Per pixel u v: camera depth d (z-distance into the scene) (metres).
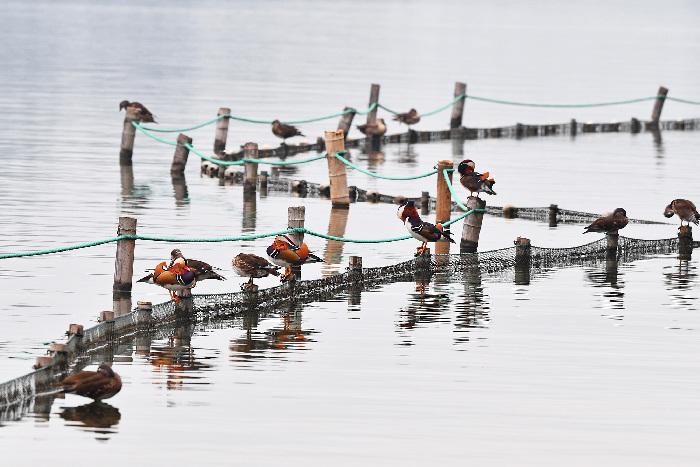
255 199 36.94
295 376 19.33
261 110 59.53
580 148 51.38
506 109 66.25
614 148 51.53
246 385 18.84
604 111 66.88
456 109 54.84
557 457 16.25
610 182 41.56
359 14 170.12
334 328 22.41
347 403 18.09
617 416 17.81
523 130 55.97
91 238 29.47
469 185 31.84
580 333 22.28
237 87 70.19
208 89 68.62
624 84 78.94
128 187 37.81
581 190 39.72
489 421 17.50
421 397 18.44
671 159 48.03
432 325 22.70
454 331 22.28
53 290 24.50
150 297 24.05
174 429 16.89
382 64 89.31
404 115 52.47
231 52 96.19
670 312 24.00
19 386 17.73
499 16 174.62
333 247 29.94
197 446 16.30
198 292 24.62
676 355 20.92
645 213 35.72
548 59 98.12
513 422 17.48
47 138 47.78
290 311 23.75
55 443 16.28
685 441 16.88
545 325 22.81
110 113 56.47
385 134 52.16
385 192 38.81
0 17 132.88
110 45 99.56
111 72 76.75
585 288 26.22
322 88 70.81
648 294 25.64
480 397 18.52
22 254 23.08
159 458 15.88
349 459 16.00
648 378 19.61
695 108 69.44
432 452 16.30
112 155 44.50
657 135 57.16
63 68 78.12
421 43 112.94
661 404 18.36
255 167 37.78
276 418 17.41
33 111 56.00
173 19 141.75
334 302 24.58
